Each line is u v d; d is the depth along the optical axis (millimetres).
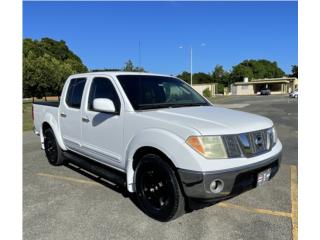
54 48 61844
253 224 3285
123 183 3744
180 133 2996
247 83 70938
